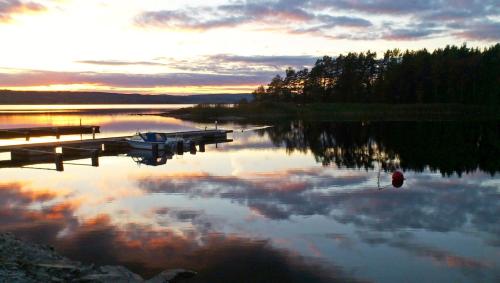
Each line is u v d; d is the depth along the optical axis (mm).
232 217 16062
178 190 20922
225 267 11469
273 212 16766
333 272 11250
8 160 32531
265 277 10898
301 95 118250
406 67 101938
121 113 128750
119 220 15656
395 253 12516
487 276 11062
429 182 22484
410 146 39688
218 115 101500
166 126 73562
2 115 110562
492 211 16797
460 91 96375
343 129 62469
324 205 17844
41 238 13648
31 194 20141
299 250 12703
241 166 29062
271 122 83562
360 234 14141
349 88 109500
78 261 11688
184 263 11734
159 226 14922
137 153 37688
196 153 37312
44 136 54688
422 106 94562
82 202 18438
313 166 28703
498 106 91688
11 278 9531
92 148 38875
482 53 100812
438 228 14758
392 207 17500
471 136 47812
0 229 14539
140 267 11484
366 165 28812
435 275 11117
